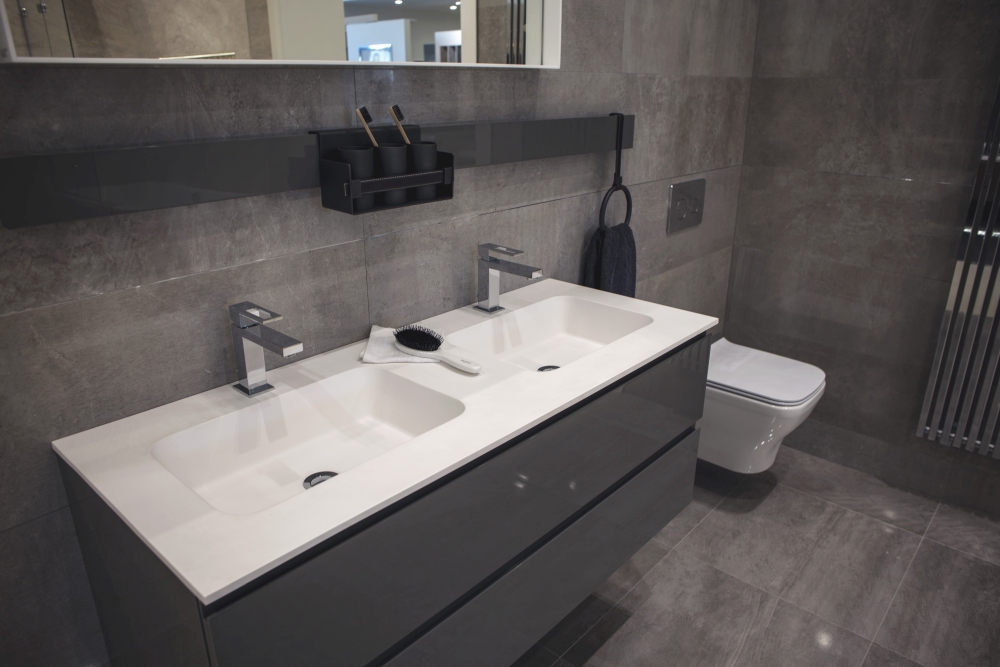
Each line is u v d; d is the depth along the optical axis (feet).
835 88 8.61
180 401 4.57
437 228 5.96
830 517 8.46
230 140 4.29
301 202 4.91
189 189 4.13
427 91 5.48
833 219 9.04
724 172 9.34
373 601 3.77
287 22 4.35
